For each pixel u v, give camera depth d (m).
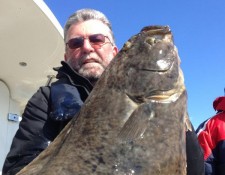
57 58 1.44
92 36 0.73
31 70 1.55
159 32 0.58
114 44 0.79
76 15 0.75
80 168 0.45
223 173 0.86
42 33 1.30
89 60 0.73
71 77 0.69
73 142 0.48
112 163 0.46
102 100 0.52
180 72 0.57
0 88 1.64
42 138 0.62
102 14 0.77
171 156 0.49
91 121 0.49
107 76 0.55
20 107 1.87
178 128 0.51
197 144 0.58
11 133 1.69
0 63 1.50
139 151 0.48
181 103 0.53
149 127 0.50
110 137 0.48
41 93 0.68
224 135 0.88
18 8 1.18
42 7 1.19
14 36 1.31
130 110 0.51
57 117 0.62
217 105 0.94
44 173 0.44
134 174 0.46
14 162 0.61
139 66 0.55
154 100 0.52
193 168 0.57
